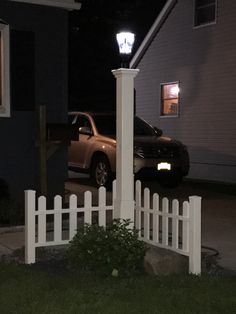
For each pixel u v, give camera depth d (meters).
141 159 13.18
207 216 10.55
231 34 17.17
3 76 10.32
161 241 7.25
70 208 7.04
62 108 11.04
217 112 17.80
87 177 17.73
